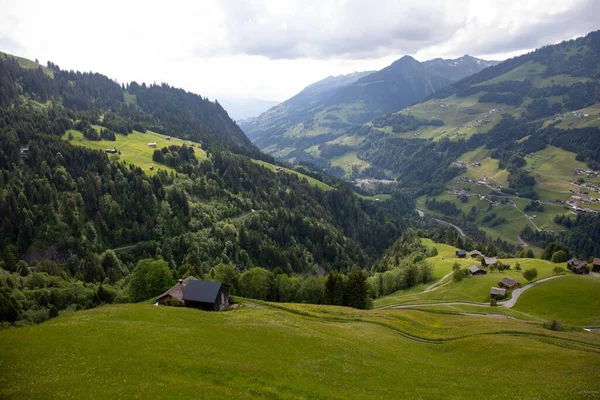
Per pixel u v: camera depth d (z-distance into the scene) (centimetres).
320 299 11675
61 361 3909
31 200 18650
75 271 17212
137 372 3750
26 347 4294
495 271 16400
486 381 4750
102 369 3750
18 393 3138
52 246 17625
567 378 4712
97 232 19325
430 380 4700
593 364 5184
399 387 4325
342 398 3756
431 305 12056
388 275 17112
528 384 4556
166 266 11281
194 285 8606
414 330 7850
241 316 7194
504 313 10512
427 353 6369
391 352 5931
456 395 4166
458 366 5684
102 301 13600
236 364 4259
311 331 6400
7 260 15900
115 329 5212
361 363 5041
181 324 5938
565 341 6850
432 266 18050
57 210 18788
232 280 12019
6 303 11106
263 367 4334
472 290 13888
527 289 12888
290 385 3912
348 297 11362
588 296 11019
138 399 3155
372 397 3912
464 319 9081
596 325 9300
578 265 14888
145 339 4838
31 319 11344
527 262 18200
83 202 19862
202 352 4550
